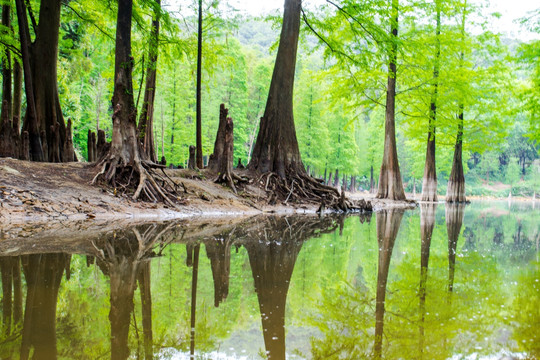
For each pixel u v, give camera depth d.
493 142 26.69
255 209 11.53
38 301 2.46
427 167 26.39
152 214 8.48
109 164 9.34
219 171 13.51
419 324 2.24
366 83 22.28
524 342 1.97
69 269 3.40
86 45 20.92
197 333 2.02
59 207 7.29
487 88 25.42
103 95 33.31
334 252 4.98
